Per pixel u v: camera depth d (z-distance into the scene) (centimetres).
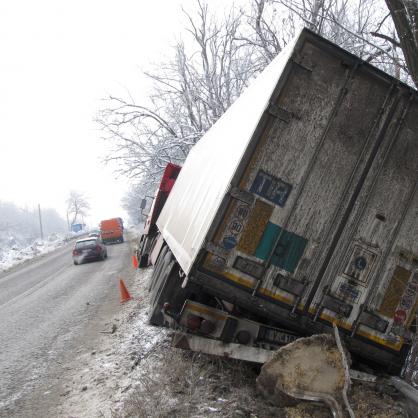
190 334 457
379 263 426
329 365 388
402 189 430
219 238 406
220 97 1795
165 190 1523
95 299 1173
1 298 1409
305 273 414
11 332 886
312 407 390
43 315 1028
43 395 542
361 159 423
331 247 418
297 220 414
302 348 391
